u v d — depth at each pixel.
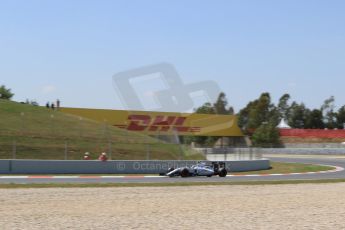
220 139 86.62
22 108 58.00
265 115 121.62
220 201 21.64
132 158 46.81
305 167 51.84
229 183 30.97
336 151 83.38
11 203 19.88
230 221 16.52
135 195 23.31
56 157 44.09
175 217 17.19
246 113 125.00
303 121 151.25
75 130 52.69
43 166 38.72
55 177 34.94
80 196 22.53
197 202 21.20
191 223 16.06
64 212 17.88
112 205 19.89
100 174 39.66
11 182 29.25
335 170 48.78
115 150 47.94
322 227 15.68
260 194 24.73
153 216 17.31
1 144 44.38
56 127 52.56
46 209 18.48
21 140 46.16
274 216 17.64
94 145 48.56
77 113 67.88
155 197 22.70
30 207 18.92
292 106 154.00
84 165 39.94
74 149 46.53
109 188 26.28
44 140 47.34
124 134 55.19
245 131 111.31
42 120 54.53
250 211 18.77
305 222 16.50
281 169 49.91
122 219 16.62
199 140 86.31
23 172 38.12
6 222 15.68
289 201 22.03
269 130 96.12
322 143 96.56
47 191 24.20
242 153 58.03
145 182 30.81
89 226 15.30
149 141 53.66
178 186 28.20
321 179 36.69
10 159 39.19
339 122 150.12
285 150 86.75
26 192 23.62
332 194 25.30
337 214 18.31
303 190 27.28
